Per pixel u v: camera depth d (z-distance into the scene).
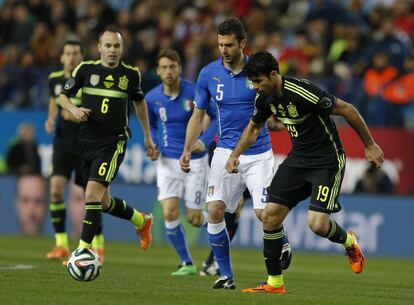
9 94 66.56
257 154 33.56
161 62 39.59
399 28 72.69
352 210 62.53
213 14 74.06
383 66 64.50
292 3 75.88
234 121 33.41
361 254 32.94
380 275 45.31
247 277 39.34
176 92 39.88
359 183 63.69
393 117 64.06
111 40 34.38
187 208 40.50
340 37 68.62
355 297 31.84
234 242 62.53
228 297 28.95
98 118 34.41
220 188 33.06
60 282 32.06
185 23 72.94
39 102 66.19
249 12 74.88
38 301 26.48
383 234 62.41
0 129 66.06
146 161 64.50
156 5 74.94
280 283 31.20
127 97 34.84
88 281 32.12
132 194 63.94
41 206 65.31
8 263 40.72
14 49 71.25
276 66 28.94
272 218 30.38
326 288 35.56
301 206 62.16
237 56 33.22
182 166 33.91
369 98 63.94
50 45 71.44
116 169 34.31
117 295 28.48
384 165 63.88
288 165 30.31
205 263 39.28
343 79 64.69
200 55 67.56
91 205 33.56
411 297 33.06
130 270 40.22
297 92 29.16
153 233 63.22
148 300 27.53
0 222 65.56
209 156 42.94
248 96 33.28
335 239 32.16
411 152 63.88
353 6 74.25
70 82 34.66
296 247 62.16
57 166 44.75
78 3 75.31
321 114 29.44
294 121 29.59
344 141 64.00
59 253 44.72
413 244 62.09
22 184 65.31
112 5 79.38
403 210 62.28
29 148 65.31
